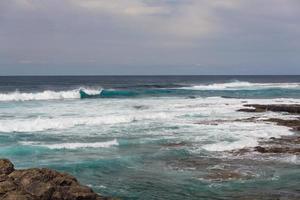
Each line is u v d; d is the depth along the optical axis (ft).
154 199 46.01
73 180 42.19
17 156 63.26
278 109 129.08
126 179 53.42
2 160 42.75
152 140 78.02
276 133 86.17
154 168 58.75
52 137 79.97
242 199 46.01
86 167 58.29
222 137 81.51
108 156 64.85
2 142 73.92
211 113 119.24
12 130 86.58
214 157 65.31
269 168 58.90
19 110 118.21
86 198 40.06
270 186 50.83
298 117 112.06
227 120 104.99
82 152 67.36
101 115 108.58
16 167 56.59
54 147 69.31
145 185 50.98
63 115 107.96
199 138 80.43
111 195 47.14
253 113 120.98
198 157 65.31
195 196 47.11
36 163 59.21
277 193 48.14
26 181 39.27
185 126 95.09
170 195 47.42
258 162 62.28
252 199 45.98
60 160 61.46
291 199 46.01
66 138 79.20
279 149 70.13
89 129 89.97
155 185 51.01
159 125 96.53
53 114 109.81
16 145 71.05
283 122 101.09
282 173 56.39
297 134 85.66
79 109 123.03
